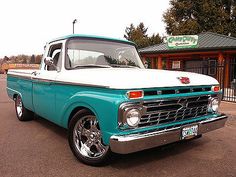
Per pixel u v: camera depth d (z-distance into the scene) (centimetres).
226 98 1184
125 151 321
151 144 338
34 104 564
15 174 360
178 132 365
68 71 440
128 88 328
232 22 3316
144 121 348
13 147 468
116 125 331
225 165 398
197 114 418
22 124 642
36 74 539
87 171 371
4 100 1121
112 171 371
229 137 555
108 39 523
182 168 384
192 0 3397
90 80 372
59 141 504
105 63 489
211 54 2022
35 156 425
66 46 469
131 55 549
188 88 393
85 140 402
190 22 3269
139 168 381
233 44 1784
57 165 390
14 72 684
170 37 1928
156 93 353
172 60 2280
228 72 1537
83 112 387
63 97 431
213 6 3262
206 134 575
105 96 345
